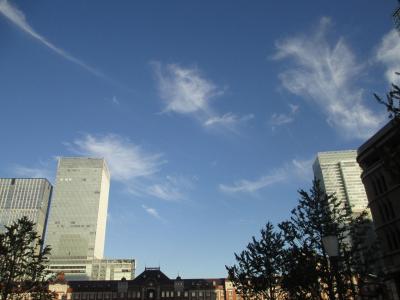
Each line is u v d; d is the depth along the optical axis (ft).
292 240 122.42
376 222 181.57
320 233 118.42
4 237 140.77
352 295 114.01
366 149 187.21
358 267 112.98
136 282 492.95
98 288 485.56
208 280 502.38
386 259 167.94
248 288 160.25
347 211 126.31
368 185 190.39
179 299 481.05
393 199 171.53
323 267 113.91
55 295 158.30
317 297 121.90
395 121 66.33
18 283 140.46
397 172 66.28
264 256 153.69
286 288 135.54
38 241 150.30
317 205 122.83
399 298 153.69
